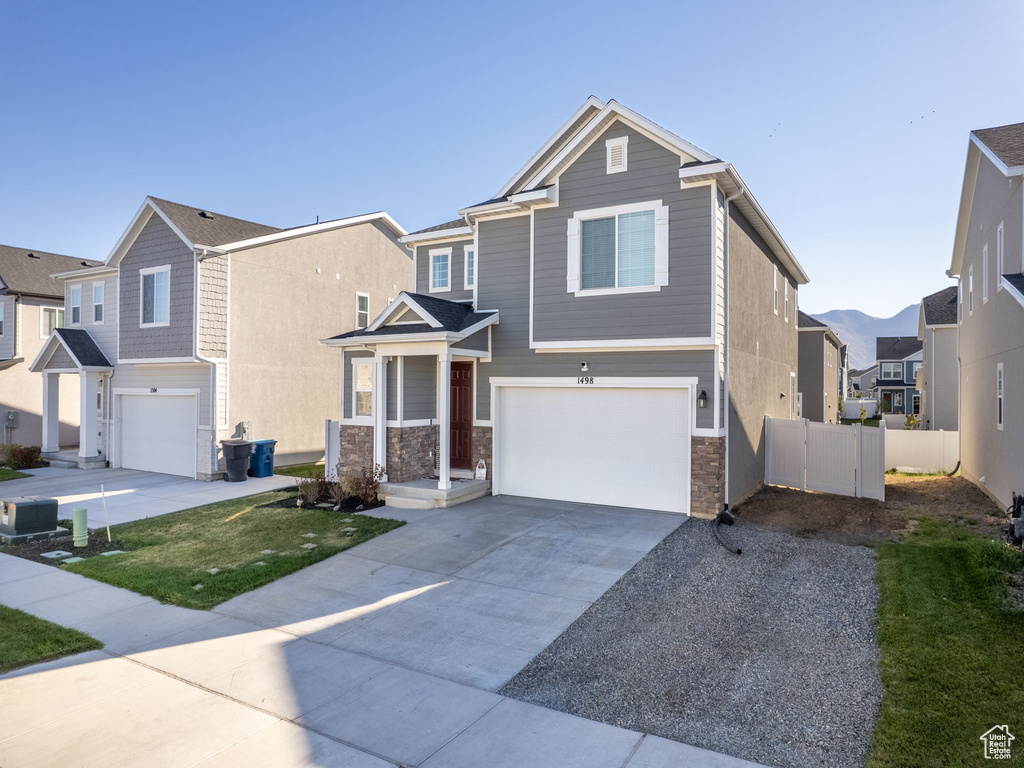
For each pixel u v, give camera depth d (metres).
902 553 9.14
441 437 13.05
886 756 4.60
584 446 12.90
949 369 25.80
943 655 5.96
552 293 12.87
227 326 17.94
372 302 23.20
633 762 4.75
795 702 5.54
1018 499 9.74
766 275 15.91
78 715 5.50
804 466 14.52
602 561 9.33
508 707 5.61
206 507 13.69
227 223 19.45
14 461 19.91
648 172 11.91
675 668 6.23
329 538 10.82
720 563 9.14
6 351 24.22
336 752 4.94
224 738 5.13
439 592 8.38
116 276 20.62
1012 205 11.54
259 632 7.28
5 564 9.84
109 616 7.79
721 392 11.70
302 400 20.28
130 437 19.92
